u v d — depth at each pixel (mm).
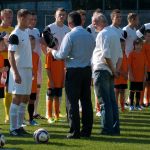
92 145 11141
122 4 53375
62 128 13352
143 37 17172
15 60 12102
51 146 10992
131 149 10781
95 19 12312
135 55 16766
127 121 14625
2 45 13477
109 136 12227
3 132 12688
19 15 12141
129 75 16781
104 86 12195
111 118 12383
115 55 12203
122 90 16266
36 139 11328
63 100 18875
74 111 11727
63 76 14578
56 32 14609
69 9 56250
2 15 14148
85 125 12070
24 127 13492
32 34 14711
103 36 12000
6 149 10648
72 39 11578
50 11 53281
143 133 12719
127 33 16875
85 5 55406
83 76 11695
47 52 14430
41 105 17734
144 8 52000
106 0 53969
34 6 57719
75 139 11820
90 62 11867
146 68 16938
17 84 12156
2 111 16297
